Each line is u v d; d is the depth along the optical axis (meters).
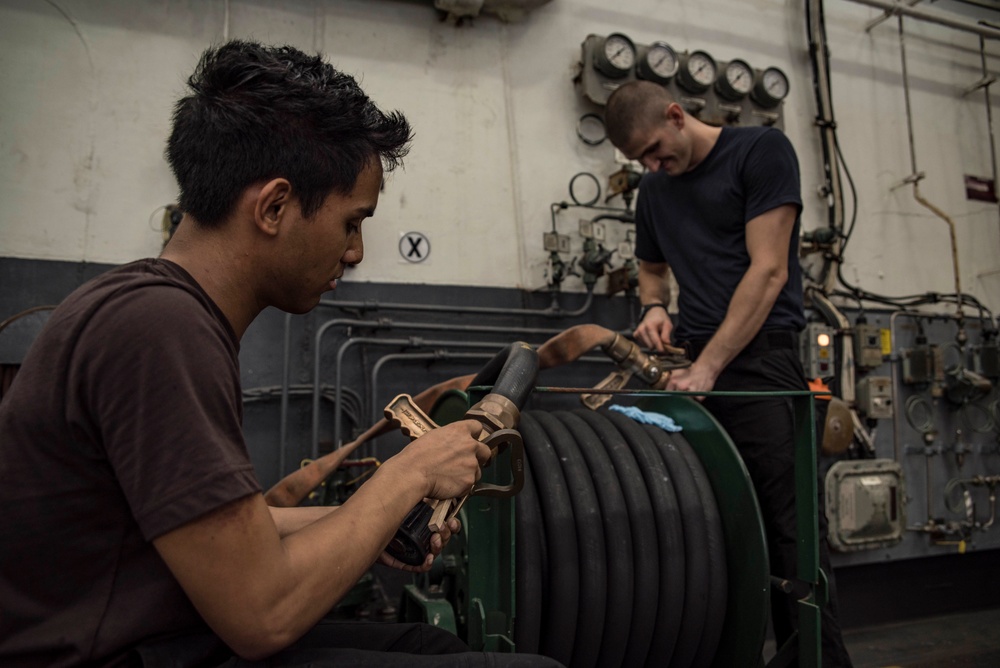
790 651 1.31
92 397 0.58
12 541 0.59
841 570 2.95
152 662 0.59
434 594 1.35
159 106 2.36
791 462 1.58
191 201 0.70
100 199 2.27
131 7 2.37
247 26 2.48
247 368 2.34
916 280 3.45
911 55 3.65
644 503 1.31
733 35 3.24
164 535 0.56
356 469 2.31
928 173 3.59
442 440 0.80
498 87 2.80
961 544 3.16
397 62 2.66
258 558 0.58
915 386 3.29
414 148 2.64
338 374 2.33
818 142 3.33
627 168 2.76
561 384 2.70
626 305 2.87
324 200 0.70
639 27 3.07
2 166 2.18
